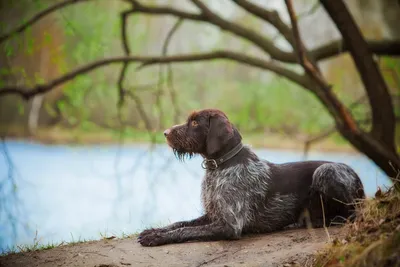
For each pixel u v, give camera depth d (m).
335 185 7.20
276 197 7.41
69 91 14.34
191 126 7.60
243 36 12.74
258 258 6.11
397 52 12.17
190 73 23.28
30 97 13.37
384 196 6.07
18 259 6.63
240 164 7.39
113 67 19.84
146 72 23.83
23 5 16.17
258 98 18.27
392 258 4.79
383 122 11.05
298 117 21.36
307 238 6.67
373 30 26.11
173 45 28.02
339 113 10.30
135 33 16.75
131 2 13.30
